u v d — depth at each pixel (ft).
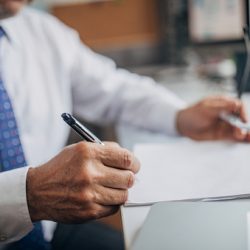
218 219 1.30
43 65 3.05
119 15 4.98
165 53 5.09
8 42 2.88
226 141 2.16
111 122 3.38
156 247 1.17
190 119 2.53
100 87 3.32
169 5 4.28
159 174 1.76
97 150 1.51
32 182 1.56
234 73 3.70
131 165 1.55
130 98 3.12
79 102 3.46
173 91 3.78
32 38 3.08
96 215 1.48
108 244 2.53
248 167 1.78
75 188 1.46
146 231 1.26
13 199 1.57
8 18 2.61
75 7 4.91
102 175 1.47
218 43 3.69
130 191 1.62
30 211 1.58
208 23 3.67
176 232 1.24
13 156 2.33
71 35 3.48
